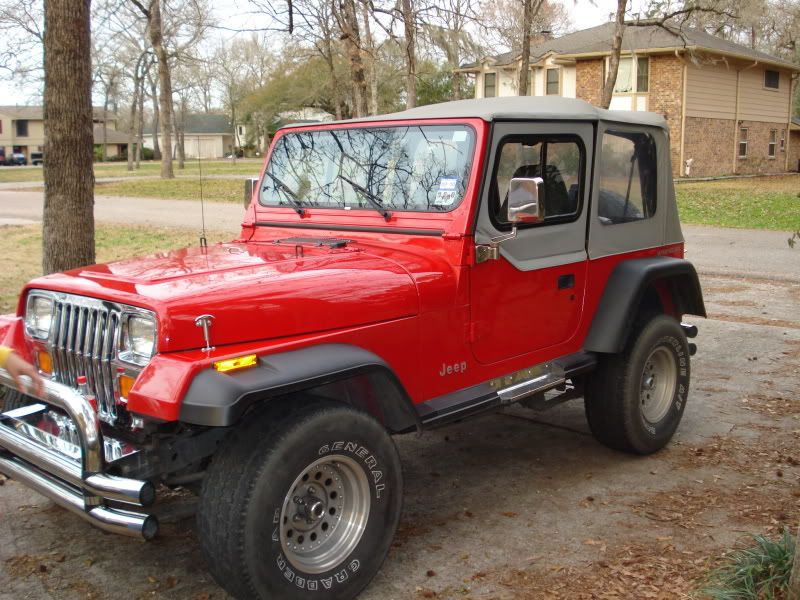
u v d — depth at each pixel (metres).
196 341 2.96
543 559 3.65
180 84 49.50
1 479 4.62
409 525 4.03
